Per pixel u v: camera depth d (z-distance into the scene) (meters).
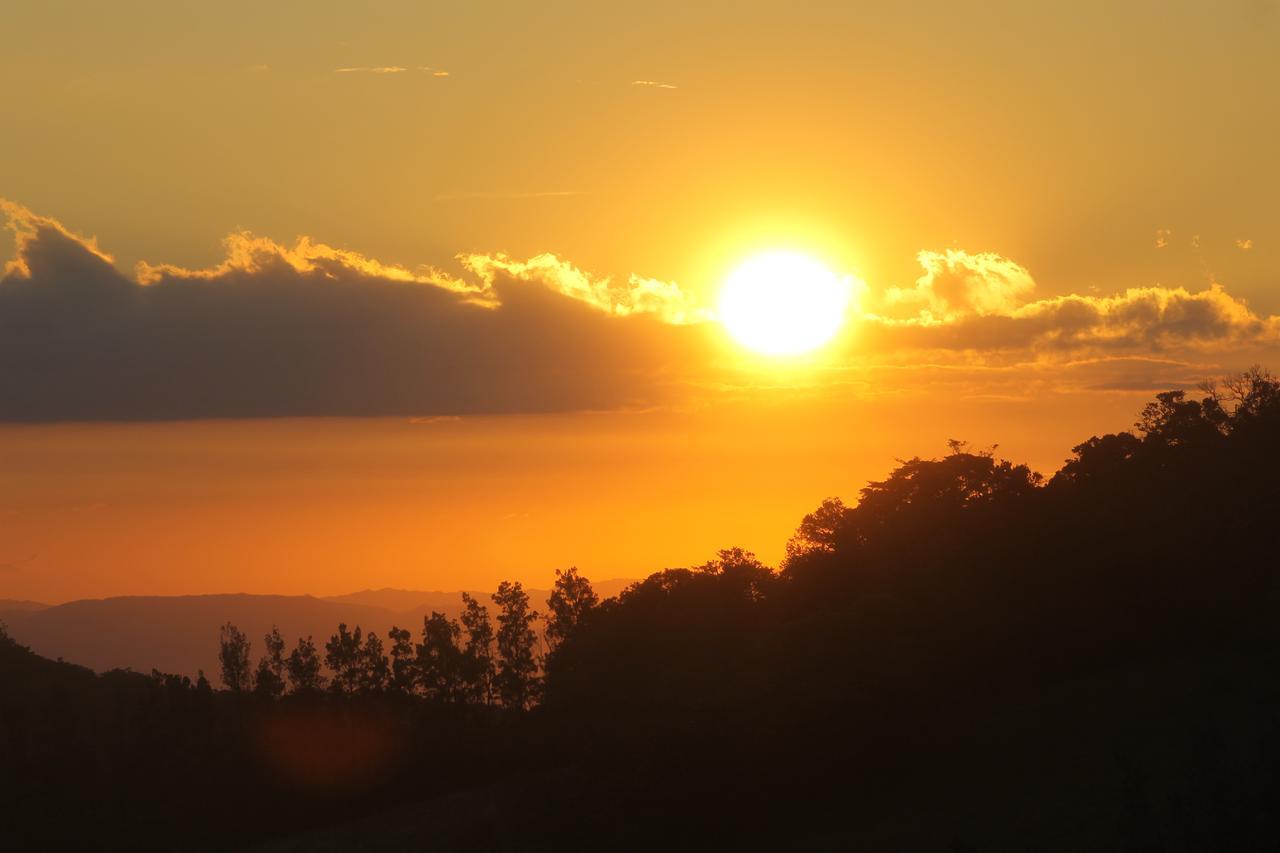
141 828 112.94
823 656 97.25
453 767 118.88
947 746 84.69
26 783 115.62
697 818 80.44
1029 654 95.44
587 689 117.19
